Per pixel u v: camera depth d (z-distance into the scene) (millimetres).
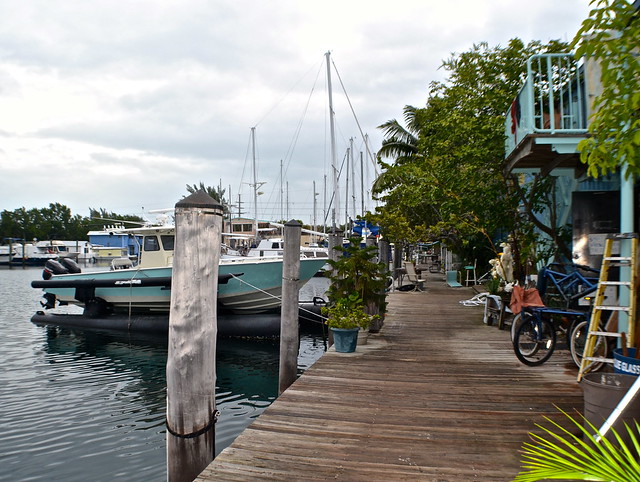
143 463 6219
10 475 5891
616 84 3115
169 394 2996
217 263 3027
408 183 17891
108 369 11445
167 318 15758
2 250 69312
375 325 8828
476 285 19516
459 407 4625
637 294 4551
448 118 11484
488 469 3328
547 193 8984
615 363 3713
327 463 3412
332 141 25812
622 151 2984
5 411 8305
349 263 7363
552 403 4723
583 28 3150
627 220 5121
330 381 5551
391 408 4598
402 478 3201
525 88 6574
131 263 18906
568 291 6598
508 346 7613
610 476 1687
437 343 7867
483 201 10258
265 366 11586
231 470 3289
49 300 18453
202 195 3012
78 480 5754
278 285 14844
